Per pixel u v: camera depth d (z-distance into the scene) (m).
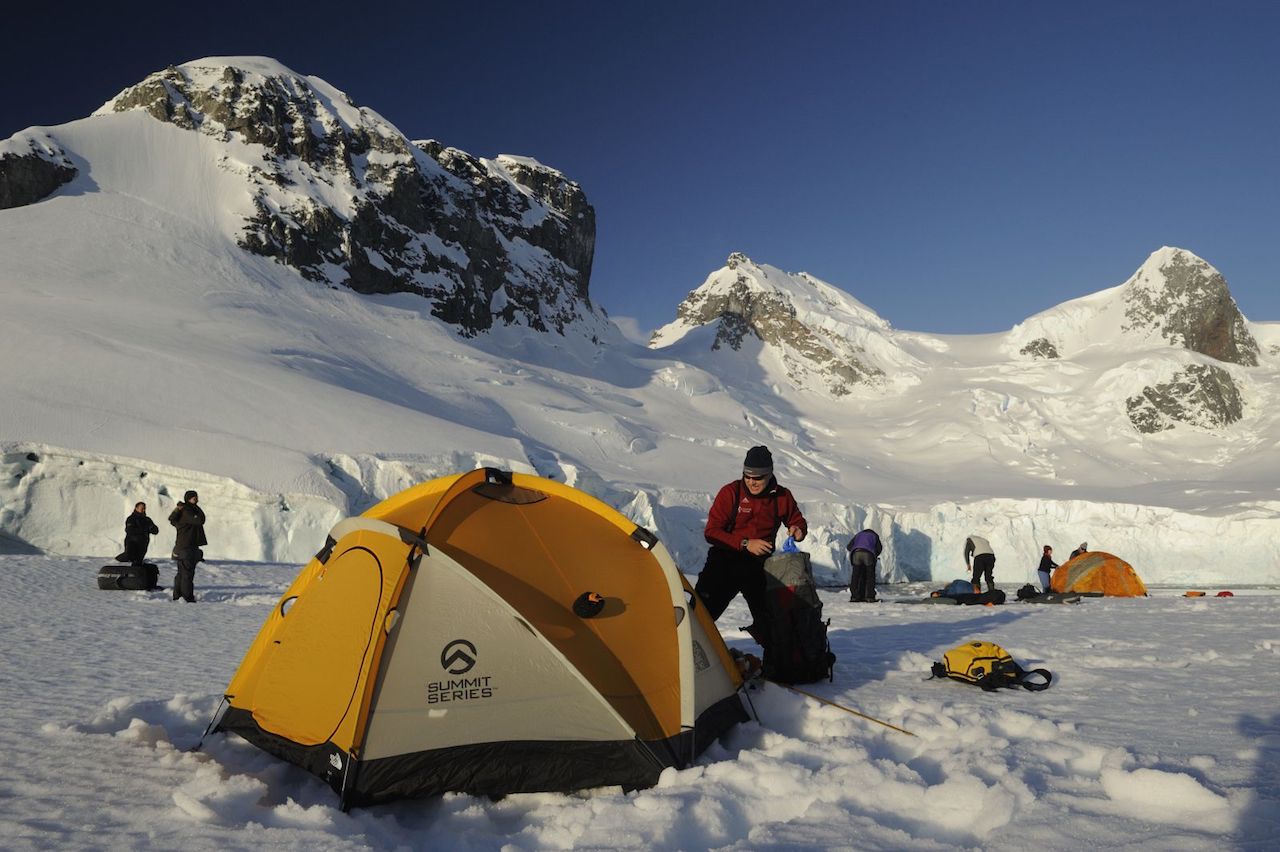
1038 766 3.78
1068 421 100.12
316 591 4.53
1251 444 91.69
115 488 32.62
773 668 6.14
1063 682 6.15
